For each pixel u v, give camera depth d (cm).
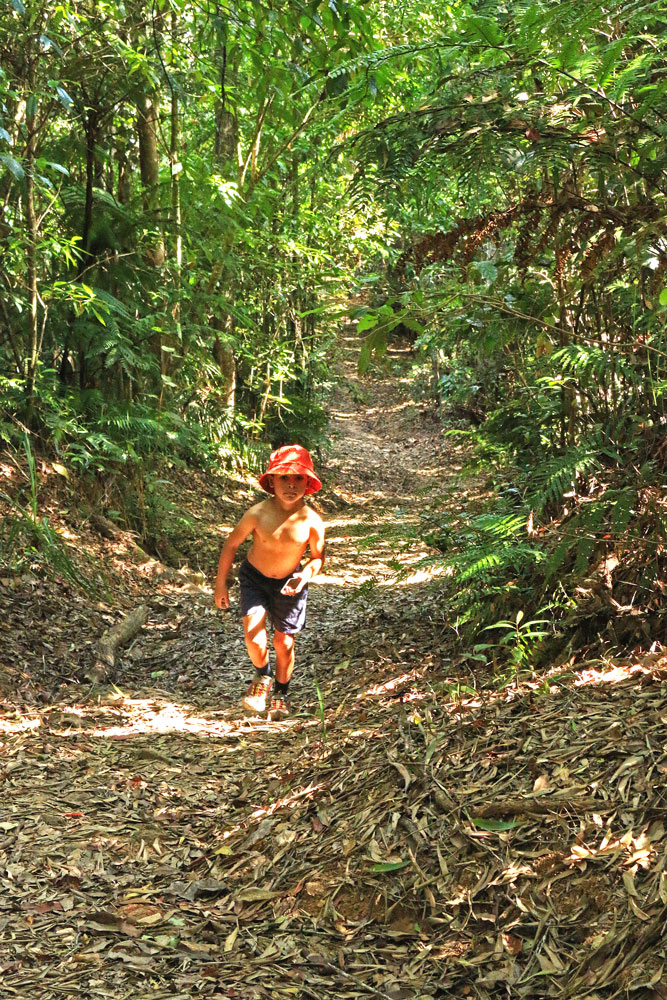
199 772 417
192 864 331
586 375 389
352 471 1577
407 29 902
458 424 1457
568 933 241
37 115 706
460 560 414
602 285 384
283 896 295
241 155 1225
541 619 433
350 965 256
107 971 258
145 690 560
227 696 553
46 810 366
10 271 730
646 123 317
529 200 325
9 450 758
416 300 286
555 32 273
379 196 333
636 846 255
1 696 504
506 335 409
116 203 838
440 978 242
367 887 286
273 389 1420
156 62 775
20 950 269
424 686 441
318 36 772
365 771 352
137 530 868
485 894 265
